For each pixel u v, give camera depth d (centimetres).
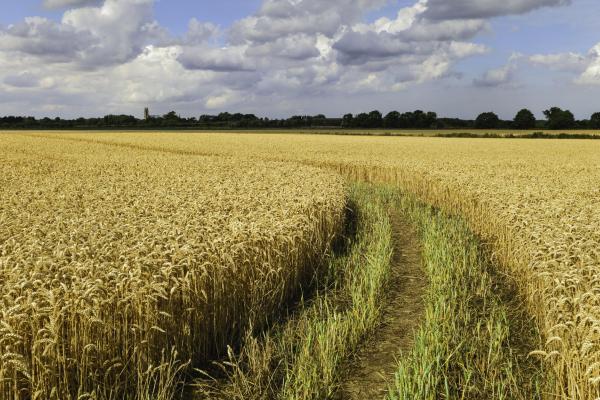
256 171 2312
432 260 1073
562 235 834
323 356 639
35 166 2588
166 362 602
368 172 2673
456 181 1788
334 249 1205
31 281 543
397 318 827
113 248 707
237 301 739
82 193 1467
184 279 624
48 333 500
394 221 1622
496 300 905
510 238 1054
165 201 1255
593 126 11344
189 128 13025
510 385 588
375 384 621
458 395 585
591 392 487
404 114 12700
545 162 3178
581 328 520
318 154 3797
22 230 875
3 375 468
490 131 10950
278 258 831
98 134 8788
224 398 591
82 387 522
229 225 887
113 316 559
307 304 874
